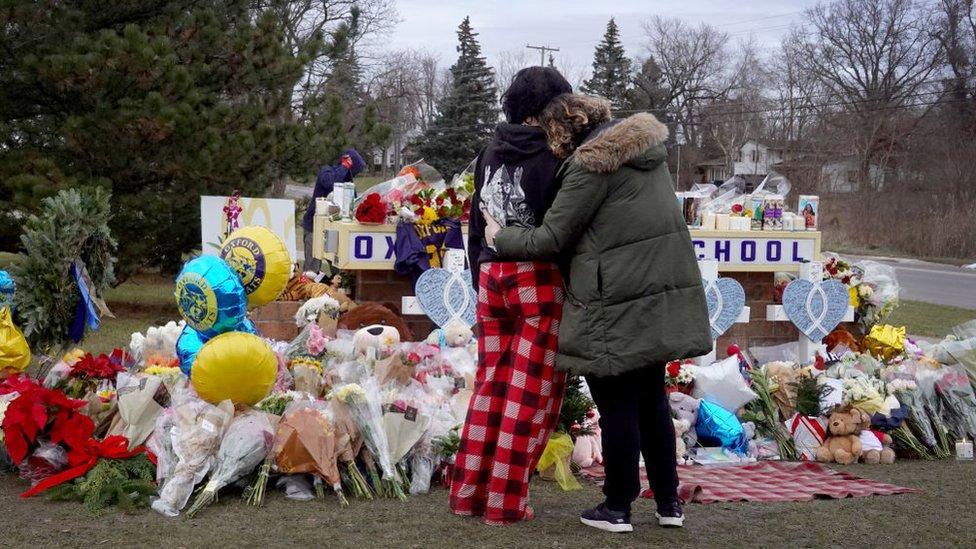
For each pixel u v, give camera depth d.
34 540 3.80
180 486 4.24
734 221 7.93
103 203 5.46
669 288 3.84
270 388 4.67
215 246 9.03
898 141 49.41
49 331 5.43
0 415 4.85
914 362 6.46
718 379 5.94
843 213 47.34
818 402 5.89
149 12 12.78
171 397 4.62
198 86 12.77
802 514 4.46
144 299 14.78
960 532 4.23
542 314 4.05
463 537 3.95
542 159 4.04
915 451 5.94
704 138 67.19
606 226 3.83
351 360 5.29
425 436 4.82
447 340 5.92
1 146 12.08
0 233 11.92
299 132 13.63
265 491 4.55
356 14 18.58
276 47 13.20
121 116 11.02
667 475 4.16
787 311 7.52
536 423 4.11
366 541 3.88
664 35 65.88
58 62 10.95
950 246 39.97
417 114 65.75
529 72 4.12
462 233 7.27
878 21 51.19
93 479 4.30
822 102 54.53
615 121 3.95
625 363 3.79
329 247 7.46
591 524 4.12
